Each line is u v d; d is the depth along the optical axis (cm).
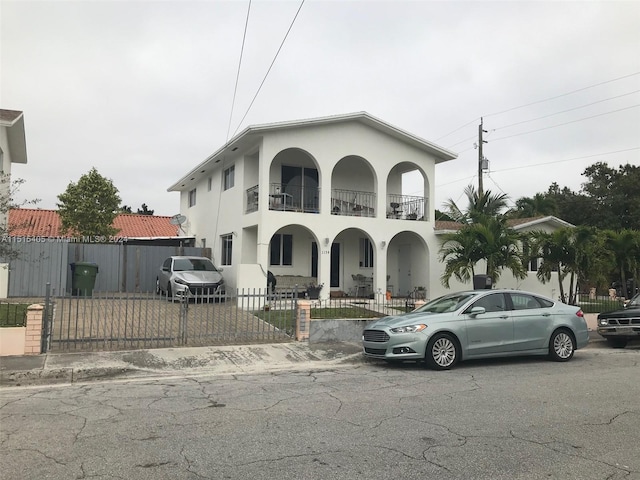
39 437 526
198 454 481
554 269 1745
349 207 2100
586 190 3909
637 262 1720
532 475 439
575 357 1132
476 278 1583
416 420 602
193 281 1711
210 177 2433
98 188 2556
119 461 461
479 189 2847
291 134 1822
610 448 509
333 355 1080
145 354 988
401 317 1019
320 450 495
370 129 1975
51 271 1827
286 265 2070
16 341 949
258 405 671
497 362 1044
